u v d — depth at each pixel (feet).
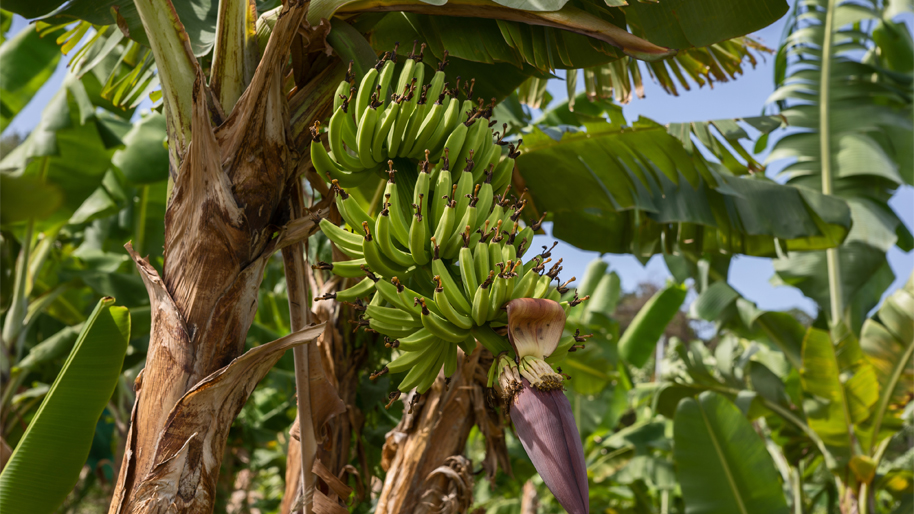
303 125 7.00
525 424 4.83
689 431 17.12
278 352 6.22
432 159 6.73
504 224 6.16
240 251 6.22
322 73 7.23
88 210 19.20
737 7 7.88
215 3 8.05
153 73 10.46
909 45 21.16
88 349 8.13
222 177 6.21
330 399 7.82
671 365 30.45
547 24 7.51
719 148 12.71
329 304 11.09
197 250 6.13
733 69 12.34
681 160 12.37
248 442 22.24
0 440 12.78
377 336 11.53
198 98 6.10
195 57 6.66
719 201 13.70
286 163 6.66
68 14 7.78
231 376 5.91
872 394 17.16
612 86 12.76
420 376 6.02
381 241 5.76
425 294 6.03
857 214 18.56
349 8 7.11
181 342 5.94
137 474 5.69
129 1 7.76
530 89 13.60
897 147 19.85
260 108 6.33
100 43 10.40
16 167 14.98
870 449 17.81
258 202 6.36
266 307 25.00
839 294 18.70
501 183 7.20
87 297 24.07
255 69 6.82
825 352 17.15
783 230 13.76
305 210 7.34
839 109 19.79
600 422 27.25
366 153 6.29
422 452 9.70
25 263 17.12
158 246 21.67
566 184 12.73
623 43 7.51
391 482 9.68
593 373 22.88
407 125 6.49
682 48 8.27
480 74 9.96
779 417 21.11
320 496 7.62
